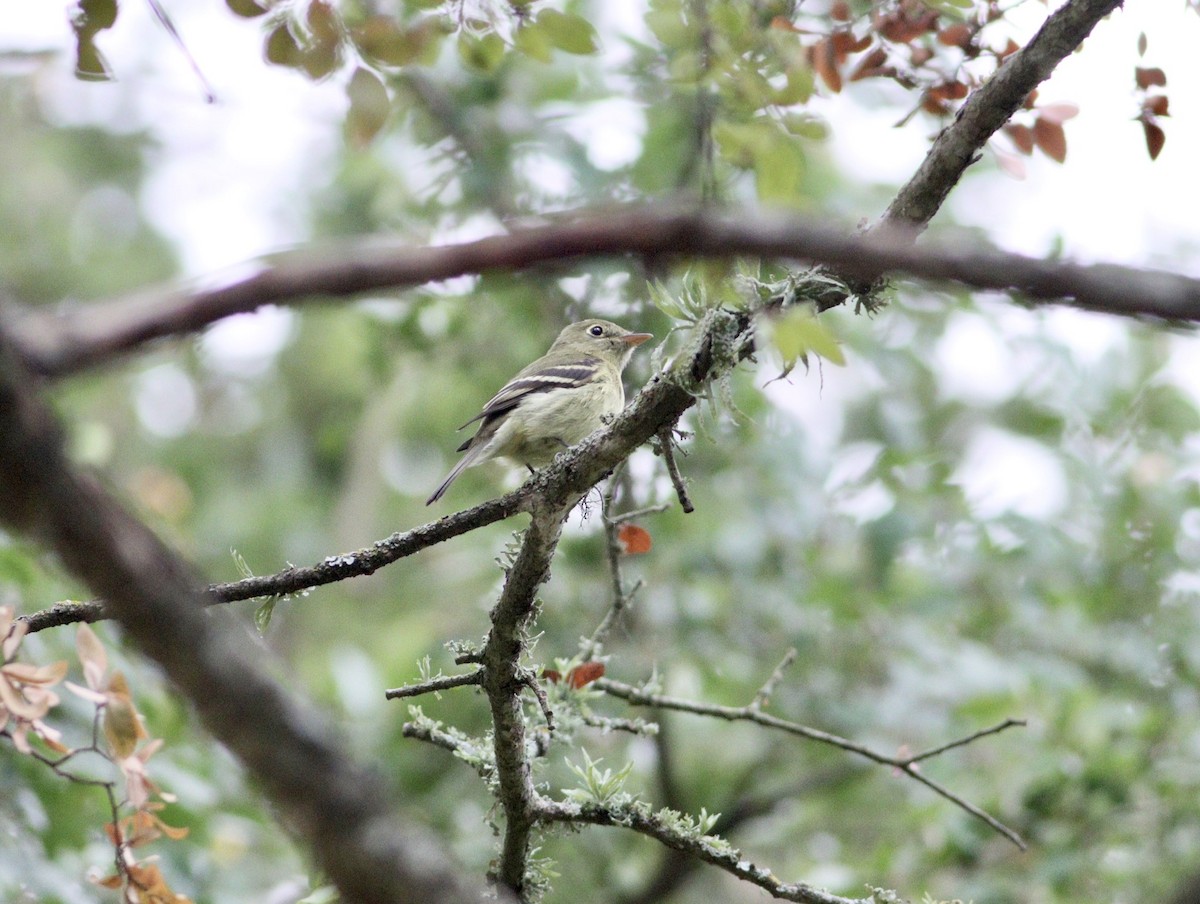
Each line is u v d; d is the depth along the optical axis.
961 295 2.91
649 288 5.83
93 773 9.16
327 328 17.06
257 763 2.95
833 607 12.82
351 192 15.16
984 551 13.16
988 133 5.68
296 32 6.86
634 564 12.95
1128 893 10.71
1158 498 13.02
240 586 6.41
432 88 13.21
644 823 6.67
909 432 14.34
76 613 6.27
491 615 6.48
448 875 3.09
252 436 18.23
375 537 17.00
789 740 13.12
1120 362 13.92
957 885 11.30
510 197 12.81
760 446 13.31
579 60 12.87
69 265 17.92
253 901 10.09
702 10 7.28
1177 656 12.55
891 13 7.67
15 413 2.40
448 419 15.58
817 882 11.50
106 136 17.52
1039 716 12.23
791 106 7.46
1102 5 5.46
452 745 7.18
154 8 6.19
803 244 2.74
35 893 8.65
